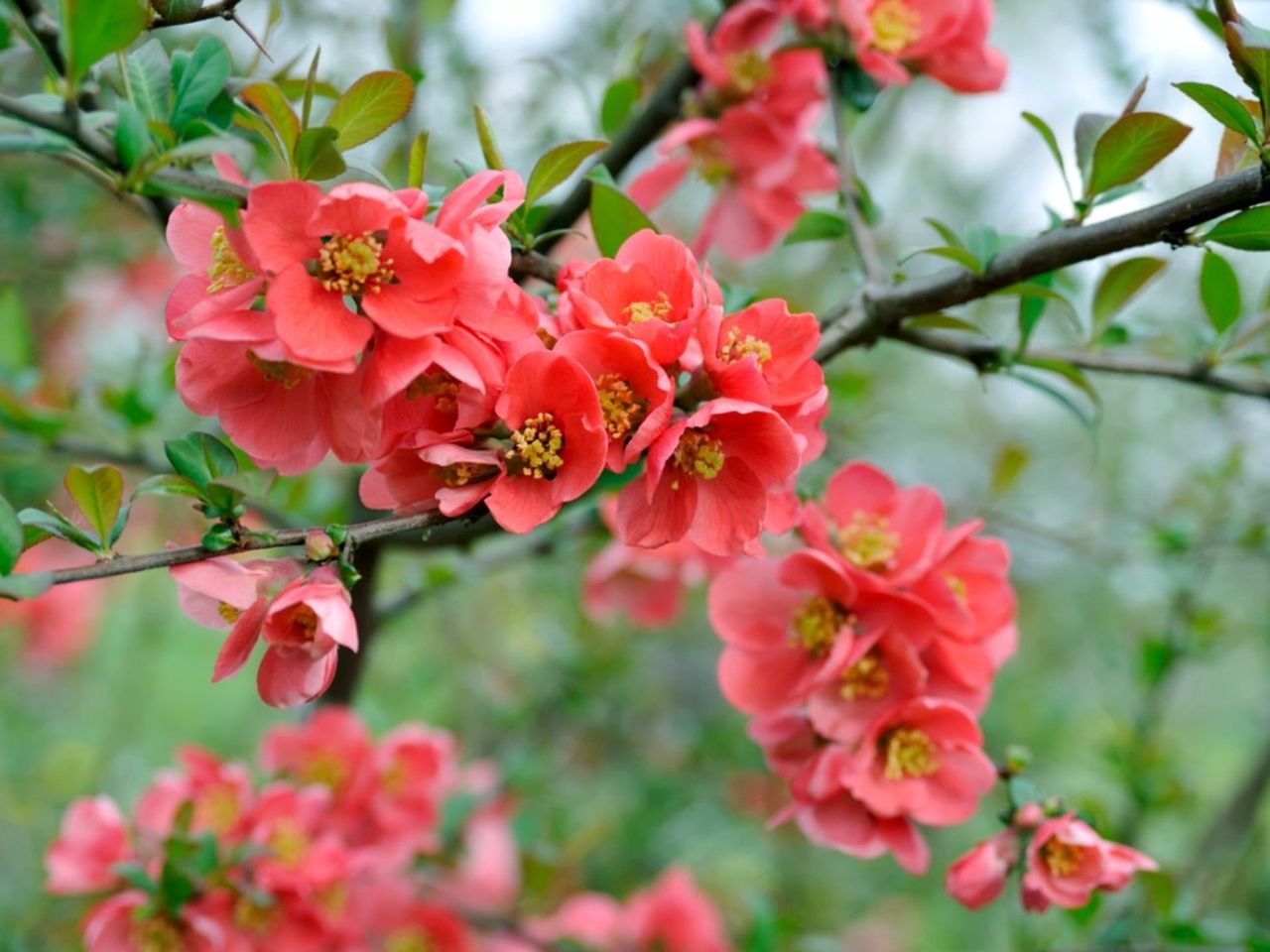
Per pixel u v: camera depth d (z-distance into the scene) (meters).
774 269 1.03
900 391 1.31
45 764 0.99
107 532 0.43
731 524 0.44
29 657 1.12
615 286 0.44
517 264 0.47
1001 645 0.51
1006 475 0.74
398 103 0.44
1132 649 0.85
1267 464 0.86
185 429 0.73
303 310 0.41
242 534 0.42
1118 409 1.22
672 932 0.77
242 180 0.43
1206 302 0.55
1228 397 0.85
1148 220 0.47
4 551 0.42
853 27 0.56
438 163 0.74
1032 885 0.49
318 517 0.67
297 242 0.42
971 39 0.57
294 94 0.54
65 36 0.40
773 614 0.52
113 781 1.05
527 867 0.80
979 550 0.51
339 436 0.43
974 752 0.50
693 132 0.58
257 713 1.18
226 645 0.42
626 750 1.09
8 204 0.80
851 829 0.51
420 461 0.44
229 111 0.47
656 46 0.83
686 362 0.43
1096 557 0.74
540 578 1.02
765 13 0.59
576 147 0.46
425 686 1.01
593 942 0.75
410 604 0.67
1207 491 0.88
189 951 0.55
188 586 0.42
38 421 0.62
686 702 1.33
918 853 0.50
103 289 1.01
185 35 0.67
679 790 1.07
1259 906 0.92
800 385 0.44
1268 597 1.15
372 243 0.42
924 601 0.49
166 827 0.59
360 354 0.43
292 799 0.58
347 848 0.62
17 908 0.81
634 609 0.76
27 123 0.40
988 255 0.50
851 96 0.58
